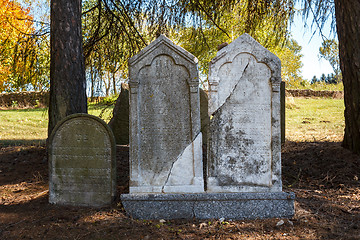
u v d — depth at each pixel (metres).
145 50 4.13
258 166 4.11
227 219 3.93
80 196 4.41
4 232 3.64
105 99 9.95
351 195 4.63
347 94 6.01
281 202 3.93
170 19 7.47
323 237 3.35
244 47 4.08
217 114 4.11
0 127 12.34
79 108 5.98
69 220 3.92
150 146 4.18
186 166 4.16
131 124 4.15
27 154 7.28
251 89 4.09
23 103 18.84
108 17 7.81
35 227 3.75
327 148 6.55
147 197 3.95
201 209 3.96
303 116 14.48
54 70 5.91
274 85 4.06
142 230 3.63
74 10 5.93
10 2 8.81
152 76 4.17
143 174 4.17
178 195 3.94
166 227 3.72
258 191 4.07
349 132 6.05
